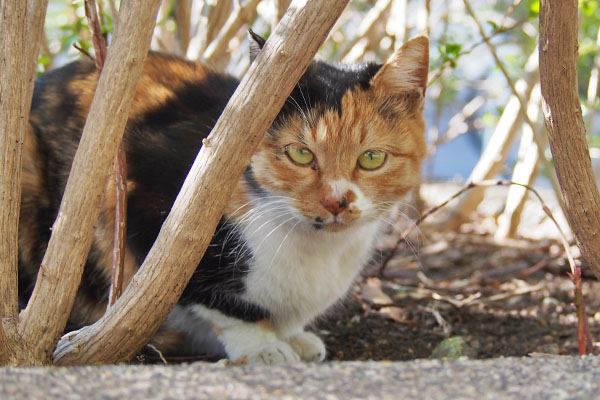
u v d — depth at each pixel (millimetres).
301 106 2541
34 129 2916
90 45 3453
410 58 2648
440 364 1847
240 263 2635
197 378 1702
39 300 2053
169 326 2896
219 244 2621
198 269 2637
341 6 1808
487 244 4832
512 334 3238
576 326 3303
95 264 2822
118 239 2266
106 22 3643
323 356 2902
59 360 2088
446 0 5391
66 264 2035
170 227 2014
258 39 2492
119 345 2092
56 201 2857
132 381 1673
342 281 2861
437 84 5723
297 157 2543
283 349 2650
